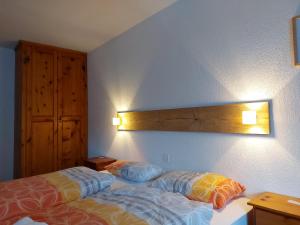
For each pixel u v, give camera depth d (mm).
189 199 1571
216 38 1948
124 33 2922
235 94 1819
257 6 1699
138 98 2719
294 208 1320
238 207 1553
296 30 1497
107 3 2244
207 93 2010
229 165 1846
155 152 2482
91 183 1809
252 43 1724
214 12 1965
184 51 2199
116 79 3070
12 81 3453
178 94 2252
